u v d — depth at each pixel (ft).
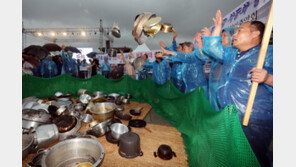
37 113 7.35
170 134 8.55
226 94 7.14
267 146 5.30
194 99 7.37
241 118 6.29
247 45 6.07
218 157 4.09
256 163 3.03
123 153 6.16
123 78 20.11
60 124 7.24
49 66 24.16
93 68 29.84
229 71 6.97
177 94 10.89
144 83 17.89
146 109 13.50
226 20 12.44
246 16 9.66
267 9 7.83
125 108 13.67
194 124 7.12
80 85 20.10
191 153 6.15
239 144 3.31
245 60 6.17
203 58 9.25
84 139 5.77
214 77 8.79
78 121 8.04
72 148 5.60
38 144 6.07
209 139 4.84
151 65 20.12
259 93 5.59
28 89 15.20
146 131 8.80
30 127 6.39
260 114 5.54
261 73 3.80
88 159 5.53
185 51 12.92
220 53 7.49
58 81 18.08
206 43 7.59
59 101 11.46
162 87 14.06
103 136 7.79
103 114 8.84
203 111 5.88
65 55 27.58
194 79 11.94
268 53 5.46
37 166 4.78
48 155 4.88
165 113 12.40
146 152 6.66
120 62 37.52
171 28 11.27
